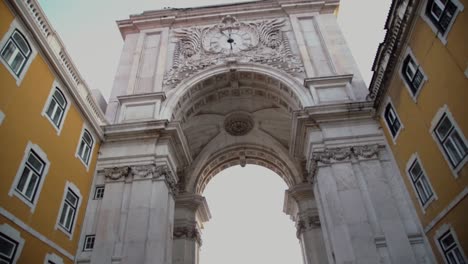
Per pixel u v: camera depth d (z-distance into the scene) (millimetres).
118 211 11922
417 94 10070
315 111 13695
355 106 13633
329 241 11555
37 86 9531
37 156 9234
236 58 16969
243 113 20297
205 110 19172
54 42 10805
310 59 16562
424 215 10469
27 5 9531
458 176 8320
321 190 12227
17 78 8617
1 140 7773
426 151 9867
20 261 7992
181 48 17797
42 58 9898
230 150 22547
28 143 8836
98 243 11219
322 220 12273
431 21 8875
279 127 20656
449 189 8828
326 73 15945
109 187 12500
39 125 9453
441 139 9055
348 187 11953
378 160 12562
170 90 15859
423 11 9172
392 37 11031
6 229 7582
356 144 13008
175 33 18562
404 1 10016
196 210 20266
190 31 18484
